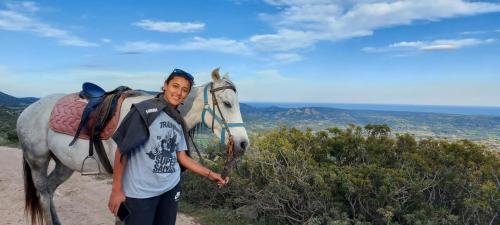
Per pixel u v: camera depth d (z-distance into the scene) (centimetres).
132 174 277
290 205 577
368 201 523
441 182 539
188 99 400
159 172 278
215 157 769
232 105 394
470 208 505
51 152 432
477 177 523
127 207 278
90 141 378
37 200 454
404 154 565
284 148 566
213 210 646
